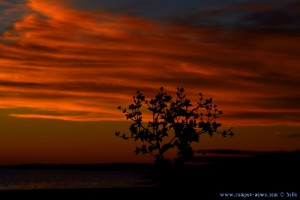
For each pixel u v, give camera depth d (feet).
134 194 82.02
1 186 391.04
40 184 445.37
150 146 79.30
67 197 83.30
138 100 79.46
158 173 81.61
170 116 79.10
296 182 89.15
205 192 80.64
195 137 78.84
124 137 79.15
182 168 80.69
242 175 89.15
